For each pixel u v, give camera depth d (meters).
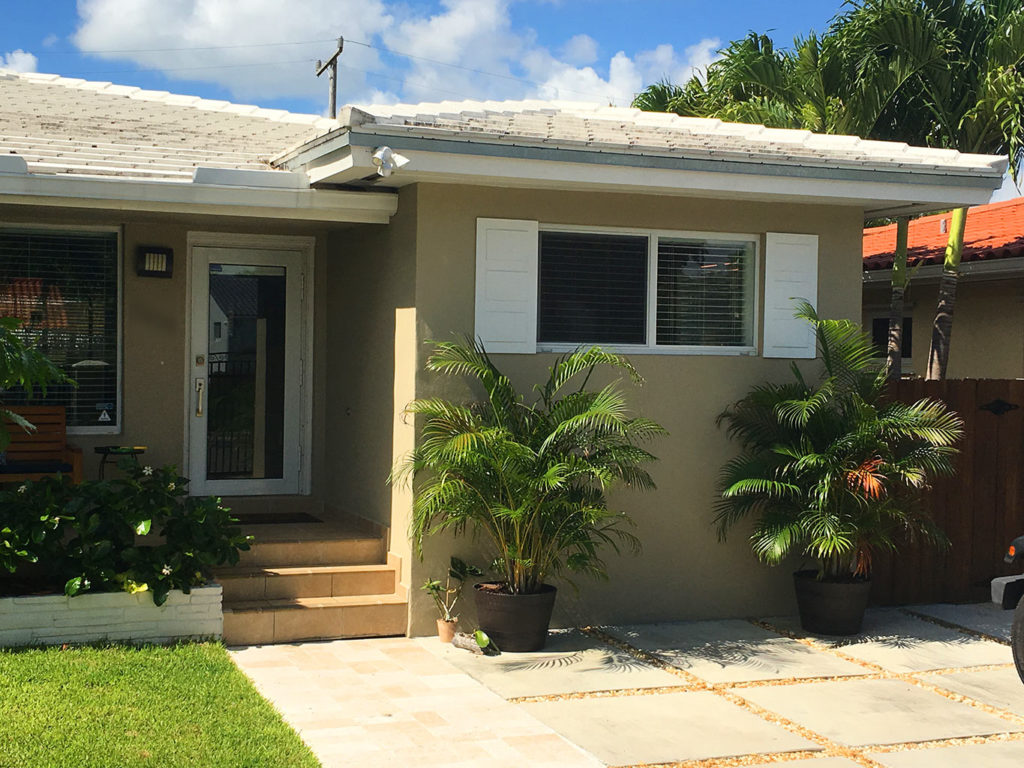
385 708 6.64
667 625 9.09
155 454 9.95
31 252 9.58
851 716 6.77
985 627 9.20
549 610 8.17
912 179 8.98
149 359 9.91
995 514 10.18
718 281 9.43
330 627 8.24
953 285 13.09
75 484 8.34
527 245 8.69
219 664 7.11
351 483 9.85
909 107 13.69
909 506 9.32
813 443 8.97
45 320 9.62
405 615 8.45
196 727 5.89
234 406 10.41
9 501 7.59
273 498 10.44
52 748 5.45
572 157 8.07
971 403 10.05
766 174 8.62
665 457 9.16
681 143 8.85
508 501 8.02
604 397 8.09
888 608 9.88
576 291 8.97
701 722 6.58
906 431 8.68
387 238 9.00
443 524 8.09
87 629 7.45
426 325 8.41
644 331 9.18
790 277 9.48
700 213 9.23
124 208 8.27
